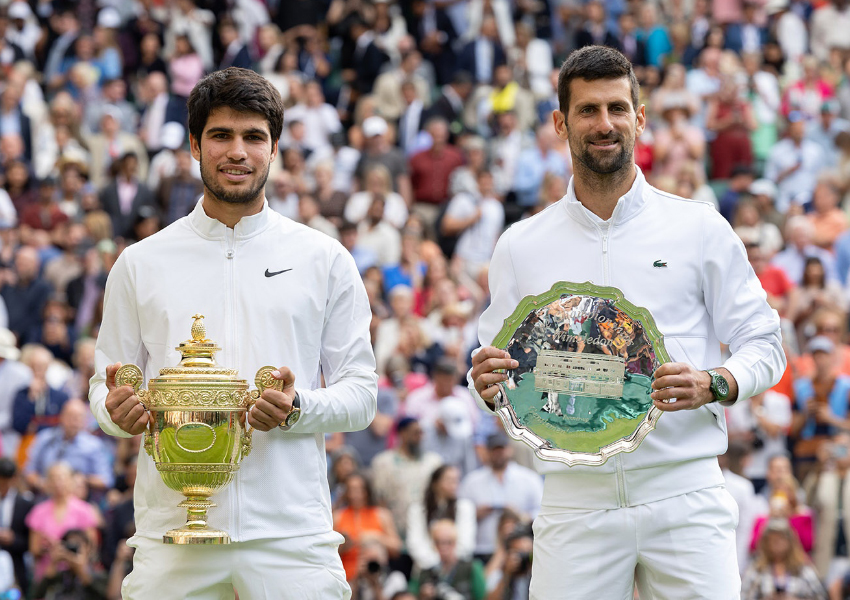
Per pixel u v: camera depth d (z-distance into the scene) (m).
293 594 7.29
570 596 7.53
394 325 21.52
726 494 7.63
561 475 7.63
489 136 30.52
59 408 19.62
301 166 27.06
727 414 18.11
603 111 7.42
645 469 7.45
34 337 22.91
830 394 18.72
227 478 7.09
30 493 16.95
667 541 7.44
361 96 32.94
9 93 28.41
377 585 15.14
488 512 16.70
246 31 35.03
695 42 34.16
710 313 7.66
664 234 7.62
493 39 33.03
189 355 7.09
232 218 7.48
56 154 28.62
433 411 18.67
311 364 7.49
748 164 29.62
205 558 7.23
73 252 24.39
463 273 24.81
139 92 32.31
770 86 31.81
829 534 16.81
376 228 24.89
